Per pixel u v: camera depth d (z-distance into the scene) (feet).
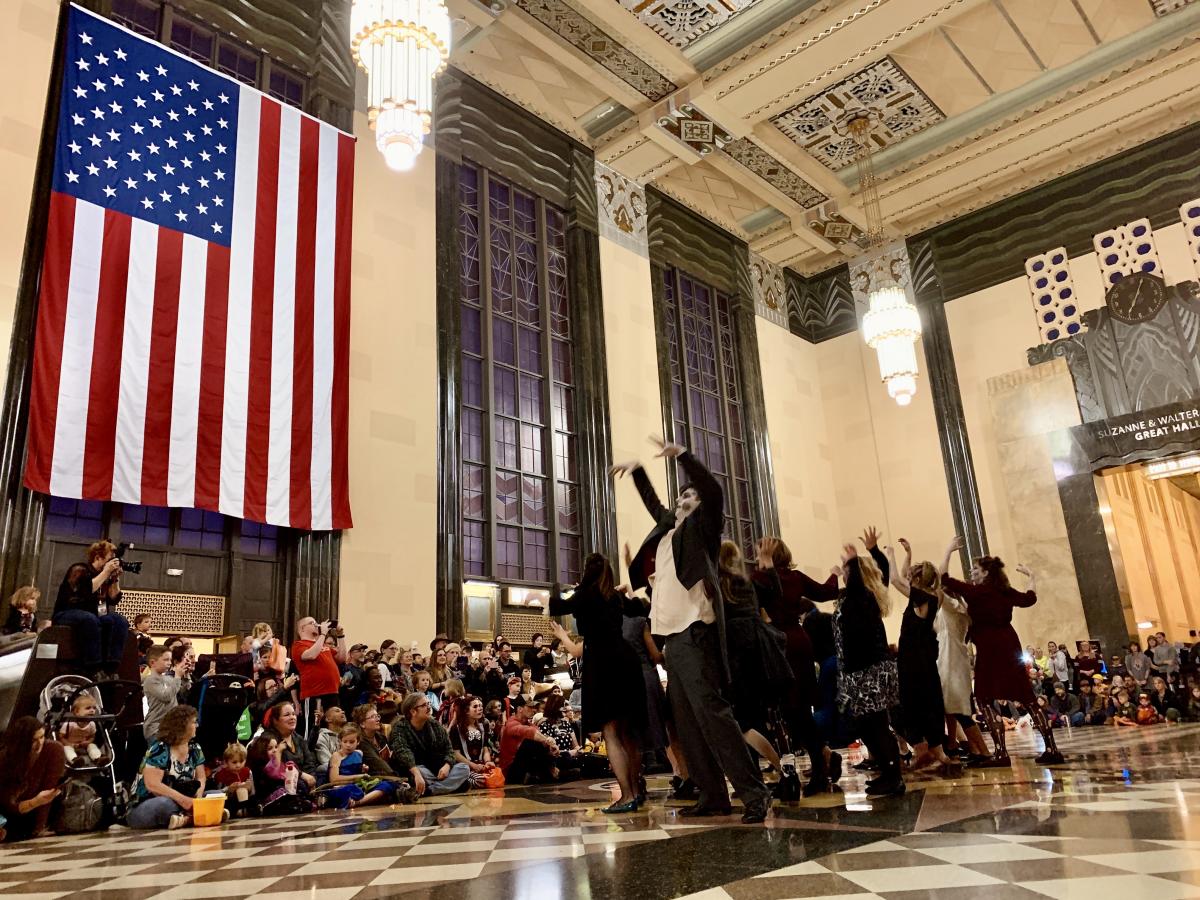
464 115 41.88
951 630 19.92
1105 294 50.11
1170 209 48.88
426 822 14.21
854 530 57.36
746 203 55.36
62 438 24.58
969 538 52.21
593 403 43.83
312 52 35.47
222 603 28.32
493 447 39.42
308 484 30.07
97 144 27.30
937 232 57.26
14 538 23.32
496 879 8.43
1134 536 56.24
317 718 21.17
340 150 34.14
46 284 25.16
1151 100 46.03
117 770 18.01
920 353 56.65
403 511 33.22
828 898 6.66
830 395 60.64
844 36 40.11
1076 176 52.37
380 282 35.04
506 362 41.70
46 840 14.52
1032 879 6.95
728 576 13.89
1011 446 51.42
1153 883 6.57
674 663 12.25
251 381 29.25
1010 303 53.52
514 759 22.93
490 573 37.60
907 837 9.42
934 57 43.39
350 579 30.96
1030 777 15.43
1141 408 47.42
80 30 27.66
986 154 49.80
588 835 11.13
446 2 36.52
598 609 13.89
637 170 50.01
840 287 61.72
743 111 44.75
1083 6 40.55
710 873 7.98
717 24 40.11
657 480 46.29
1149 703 38.52
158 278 27.63
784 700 15.05
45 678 16.75
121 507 26.63
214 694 19.61
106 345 26.04
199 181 29.43
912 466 55.72
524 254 44.24
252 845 12.30
